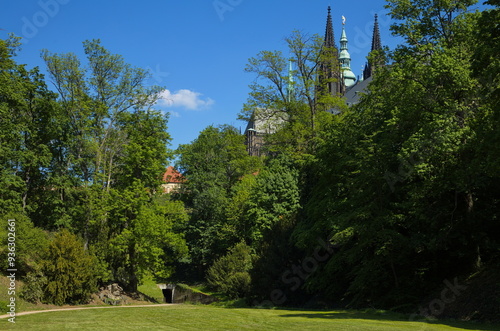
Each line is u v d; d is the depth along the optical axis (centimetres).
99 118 5078
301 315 2542
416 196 2667
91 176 5191
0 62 4519
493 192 2830
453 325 1930
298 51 4797
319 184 3766
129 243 4941
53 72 4819
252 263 4741
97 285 4722
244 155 8862
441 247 2792
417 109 2788
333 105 4844
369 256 3152
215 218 7600
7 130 4353
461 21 2958
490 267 2711
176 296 6906
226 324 2002
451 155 2606
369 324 1920
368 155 2917
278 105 4919
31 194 5066
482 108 2522
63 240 4156
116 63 5038
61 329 1823
